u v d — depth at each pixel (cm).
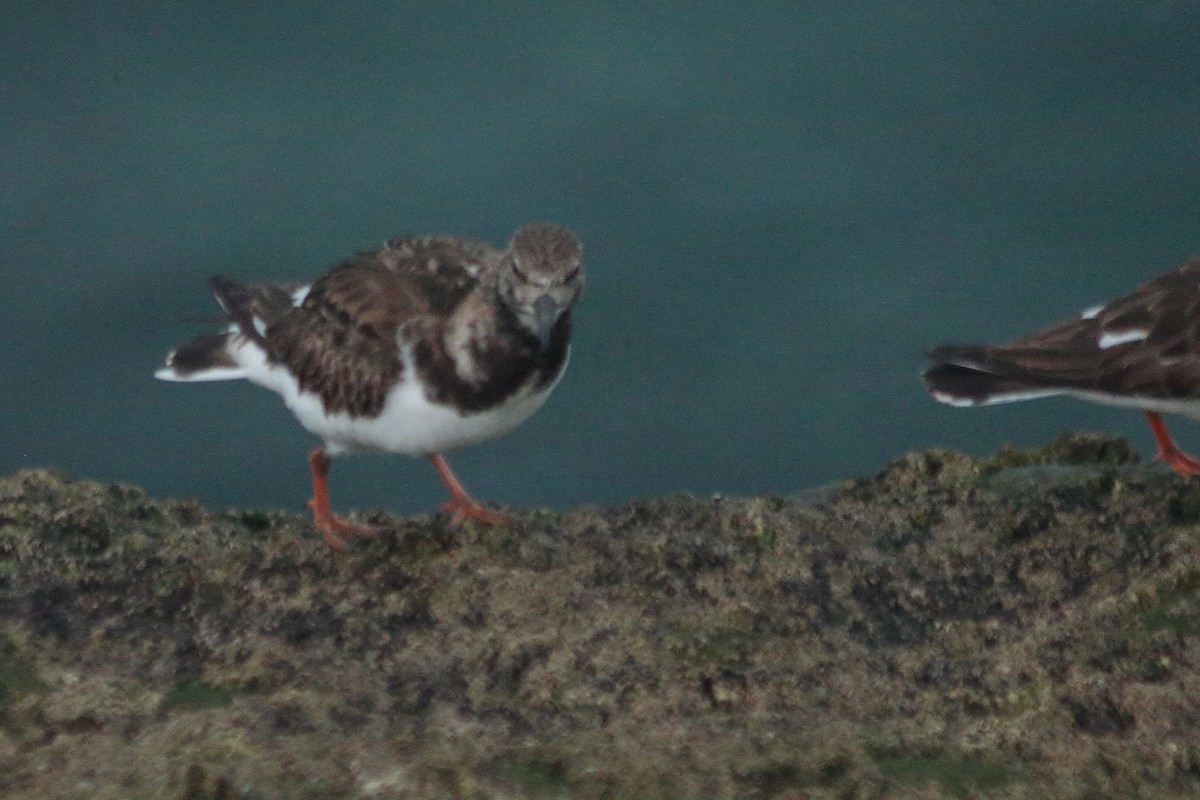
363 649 758
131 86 2142
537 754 664
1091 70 2122
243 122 2092
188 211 1958
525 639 759
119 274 1883
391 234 1922
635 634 768
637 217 1967
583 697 721
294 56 2192
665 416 1734
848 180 2000
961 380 964
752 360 1798
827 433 1703
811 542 865
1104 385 938
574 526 881
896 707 720
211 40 2225
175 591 804
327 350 869
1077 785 659
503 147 2055
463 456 1688
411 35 2234
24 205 1966
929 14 2238
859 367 1781
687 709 716
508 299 831
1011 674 741
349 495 1633
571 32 2234
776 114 2092
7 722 691
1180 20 2178
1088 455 990
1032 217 1930
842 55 2178
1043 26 2192
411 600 802
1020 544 860
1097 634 765
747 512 886
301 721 686
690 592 813
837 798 649
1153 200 1934
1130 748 680
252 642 755
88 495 884
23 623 761
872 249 1919
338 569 835
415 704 713
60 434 1692
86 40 2216
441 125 2089
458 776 647
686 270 1903
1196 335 920
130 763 654
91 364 1788
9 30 2231
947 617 804
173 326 1830
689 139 2064
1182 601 781
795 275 1892
